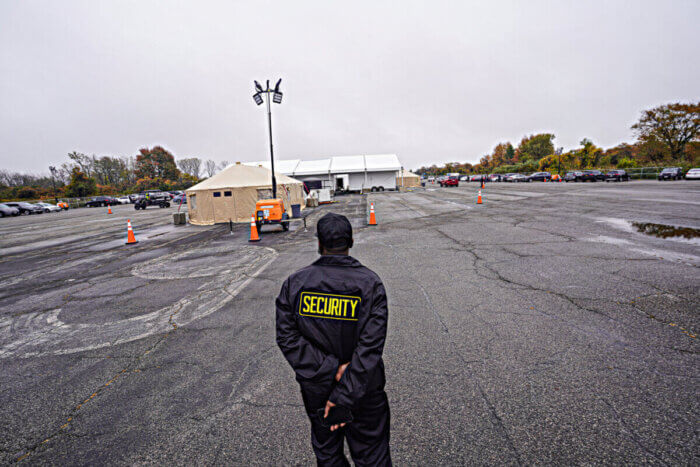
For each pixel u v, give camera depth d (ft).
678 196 55.88
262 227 49.78
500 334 12.33
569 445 7.14
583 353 10.66
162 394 10.21
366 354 4.92
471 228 36.96
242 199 58.75
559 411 8.17
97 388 10.84
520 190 99.40
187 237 45.27
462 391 9.21
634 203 48.96
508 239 29.63
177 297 19.88
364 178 156.97
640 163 166.09
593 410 8.11
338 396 4.90
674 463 6.51
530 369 10.00
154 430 8.63
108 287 23.15
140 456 7.77
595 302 14.60
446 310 14.97
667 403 8.16
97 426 8.97
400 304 16.07
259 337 13.69
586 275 18.30
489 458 6.96
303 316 5.25
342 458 5.49
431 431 7.83
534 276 18.85
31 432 8.92
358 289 5.18
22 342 15.05
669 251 21.80
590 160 200.85
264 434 8.16
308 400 5.31
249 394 9.86
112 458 7.79
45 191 202.59
